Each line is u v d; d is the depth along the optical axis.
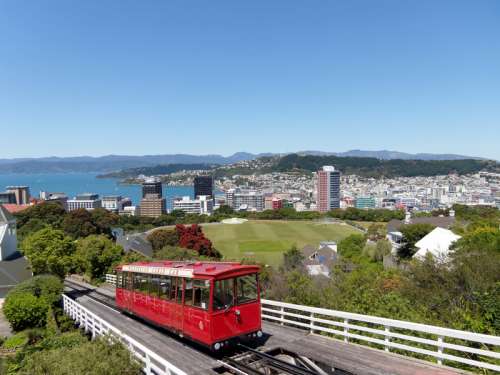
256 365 15.63
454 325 17.16
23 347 27.61
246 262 48.56
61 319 32.38
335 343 17.14
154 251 87.81
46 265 47.16
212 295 16.64
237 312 17.14
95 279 55.38
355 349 16.14
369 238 113.38
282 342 17.86
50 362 15.41
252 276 17.95
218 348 16.66
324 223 168.62
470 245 47.06
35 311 33.12
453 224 100.50
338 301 22.91
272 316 22.28
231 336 16.95
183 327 18.47
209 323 16.56
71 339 24.95
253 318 17.69
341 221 174.88
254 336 17.81
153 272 21.86
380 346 17.23
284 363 15.33
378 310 19.88
